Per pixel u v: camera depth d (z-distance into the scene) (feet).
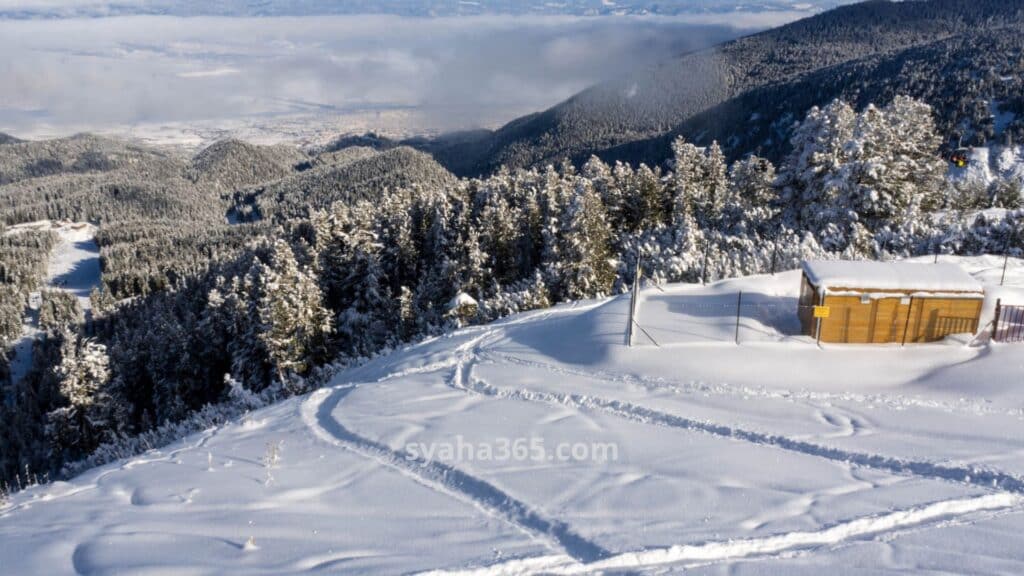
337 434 39.40
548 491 27.25
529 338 62.18
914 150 104.17
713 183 162.50
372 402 46.47
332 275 162.50
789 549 20.98
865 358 46.24
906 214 96.58
